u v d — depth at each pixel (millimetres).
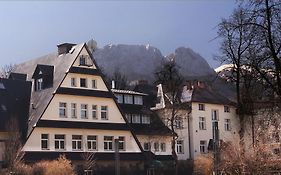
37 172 46031
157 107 72750
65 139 54844
